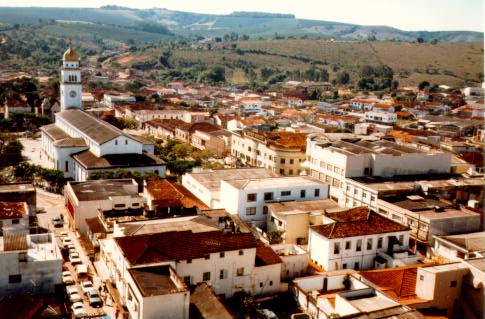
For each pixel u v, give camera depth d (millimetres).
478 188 120750
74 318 72750
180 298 66625
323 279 79688
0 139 176500
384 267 89812
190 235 80875
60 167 150375
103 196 108562
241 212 105438
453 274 74562
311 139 144625
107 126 156500
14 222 93375
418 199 111875
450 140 195875
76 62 191625
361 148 132750
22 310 67062
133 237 79688
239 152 177250
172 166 153875
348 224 91562
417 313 62156
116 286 79875
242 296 79750
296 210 103625
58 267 74438
